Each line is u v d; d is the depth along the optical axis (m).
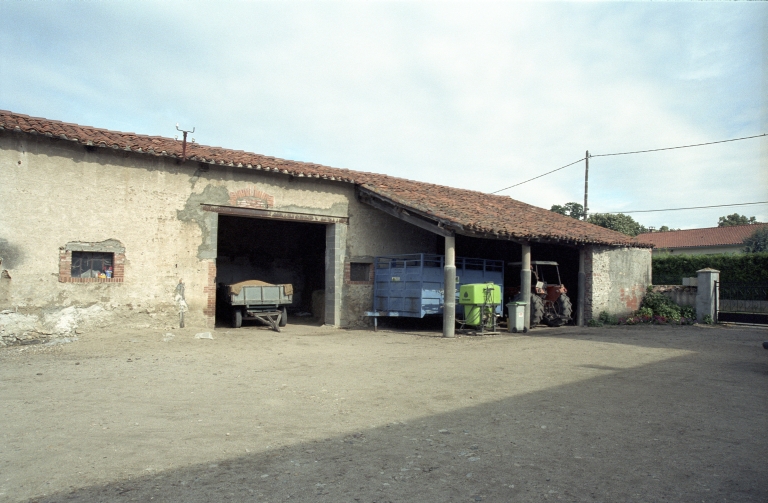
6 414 5.21
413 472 3.85
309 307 18.84
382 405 5.81
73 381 6.75
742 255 23.72
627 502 3.33
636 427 4.93
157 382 6.80
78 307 10.06
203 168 11.64
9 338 9.33
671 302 16.77
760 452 4.25
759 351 9.77
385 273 14.06
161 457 4.13
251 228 18.38
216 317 15.15
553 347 10.26
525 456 4.17
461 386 6.76
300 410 5.59
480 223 11.89
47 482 3.62
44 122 10.14
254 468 3.92
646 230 49.62
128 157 10.70
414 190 14.88
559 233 14.31
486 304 12.63
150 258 10.90
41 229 9.70
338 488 3.56
